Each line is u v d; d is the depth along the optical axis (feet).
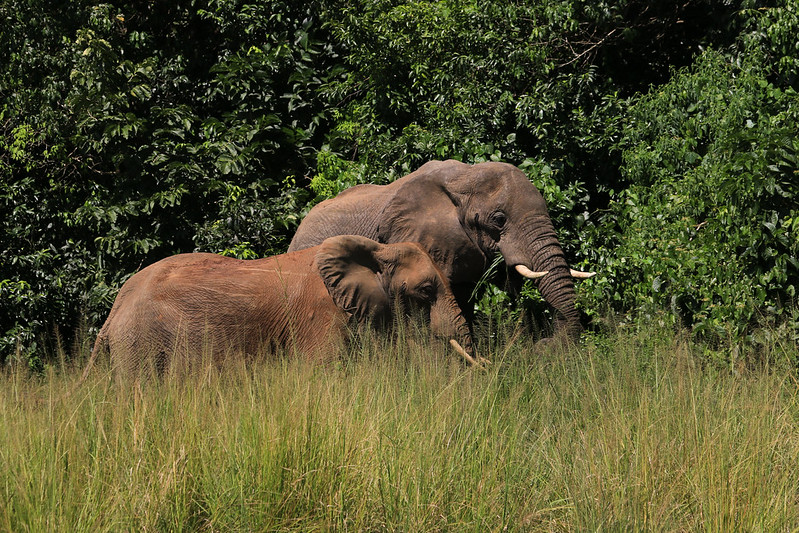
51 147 64.85
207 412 25.91
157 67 67.92
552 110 52.42
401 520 22.07
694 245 40.75
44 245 64.13
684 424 25.50
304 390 25.61
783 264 36.76
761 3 50.47
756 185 37.27
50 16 67.15
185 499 22.30
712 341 36.91
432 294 35.99
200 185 61.52
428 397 27.32
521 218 39.24
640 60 57.72
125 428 25.05
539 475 24.79
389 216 41.57
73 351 33.24
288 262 36.45
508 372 32.22
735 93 46.85
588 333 40.37
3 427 23.53
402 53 59.72
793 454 24.48
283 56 63.67
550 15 53.42
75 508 21.22
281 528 22.00
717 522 21.39
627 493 22.44
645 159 48.34
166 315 34.96
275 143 62.59
